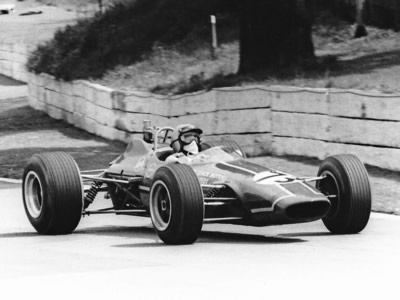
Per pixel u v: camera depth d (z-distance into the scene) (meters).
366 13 48.00
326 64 39.16
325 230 20.11
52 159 19.58
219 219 17.86
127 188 20.56
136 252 16.94
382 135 27.88
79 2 98.31
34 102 53.81
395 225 20.47
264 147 32.91
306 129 31.19
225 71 44.47
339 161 18.94
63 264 15.70
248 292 12.98
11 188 29.31
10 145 41.19
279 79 37.12
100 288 13.40
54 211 19.31
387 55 41.00
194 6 54.03
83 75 47.12
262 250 17.02
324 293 12.90
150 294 12.93
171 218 17.45
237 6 44.00
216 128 34.22
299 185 17.83
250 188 17.81
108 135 41.59
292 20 40.03
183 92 39.16
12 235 19.89
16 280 14.23
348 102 29.09
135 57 49.25
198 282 13.75
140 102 38.41
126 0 59.50
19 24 89.81
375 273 14.46
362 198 18.69
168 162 19.36
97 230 20.88
